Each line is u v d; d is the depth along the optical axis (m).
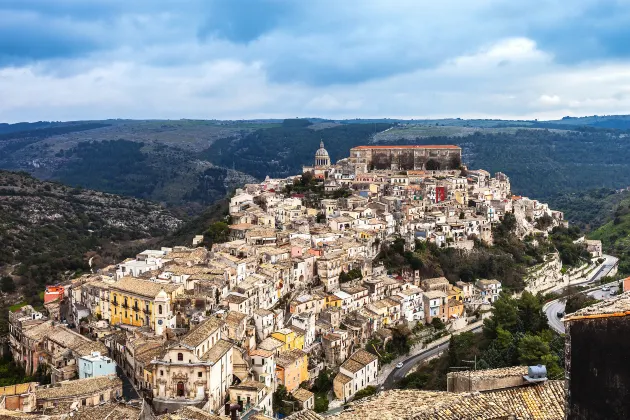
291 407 168.12
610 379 46.81
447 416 57.75
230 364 162.62
